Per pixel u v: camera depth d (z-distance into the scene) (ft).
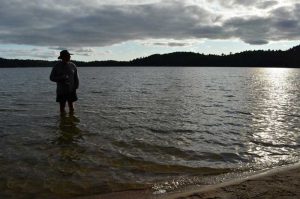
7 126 17.81
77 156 12.51
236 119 20.66
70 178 10.25
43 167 11.23
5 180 10.03
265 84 64.28
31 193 9.14
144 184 9.77
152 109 24.99
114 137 15.51
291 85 61.67
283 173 10.07
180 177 10.40
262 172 10.77
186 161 12.07
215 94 38.60
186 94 38.34
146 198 8.70
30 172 10.74
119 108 25.39
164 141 14.88
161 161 12.04
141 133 16.43
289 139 15.44
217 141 14.99
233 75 119.85
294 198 8.09
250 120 20.35
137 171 10.97
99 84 59.67
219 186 9.25
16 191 9.27
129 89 46.65
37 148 13.52
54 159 12.10
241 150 13.56
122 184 9.78
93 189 9.43
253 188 8.77
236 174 10.65
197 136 15.96
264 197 8.17
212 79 84.23
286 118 21.20
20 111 23.26
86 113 22.47
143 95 36.86
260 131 17.13
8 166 11.27
